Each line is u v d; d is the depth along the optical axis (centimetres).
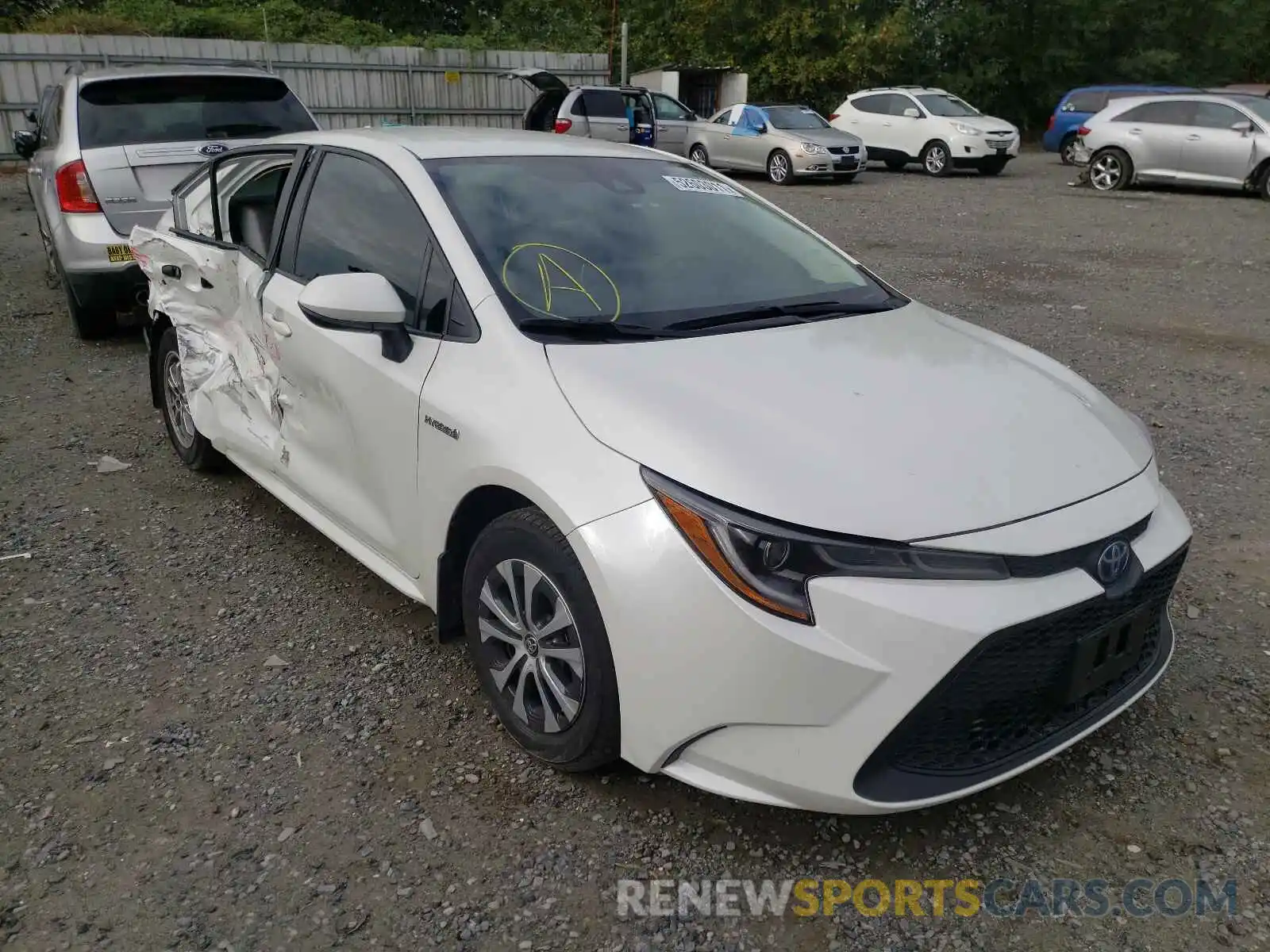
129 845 248
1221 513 447
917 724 219
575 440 246
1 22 2289
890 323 328
